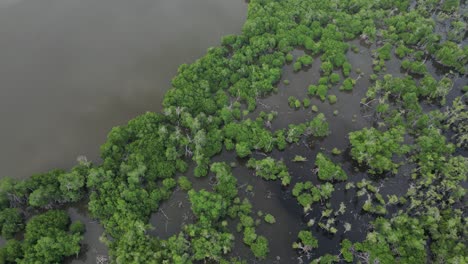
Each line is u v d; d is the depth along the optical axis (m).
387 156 121.44
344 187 118.81
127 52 154.50
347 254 102.44
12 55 152.75
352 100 141.00
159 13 171.88
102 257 102.69
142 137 121.25
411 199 113.06
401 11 168.00
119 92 140.62
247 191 116.31
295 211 113.06
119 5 175.38
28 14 169.88
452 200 111.88
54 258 98.81
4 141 126.94
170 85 143.25
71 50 155.12
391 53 156.25
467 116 129.50
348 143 129.00
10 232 103.62
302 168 122.44
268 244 106.38
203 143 119.81
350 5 166.50
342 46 152.38
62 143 126.56
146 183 114.94
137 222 101.69
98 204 105.75
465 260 95.88
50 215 105.56
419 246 100.62
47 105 136.75
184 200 114.12
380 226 106.75
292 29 156.12
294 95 142.12
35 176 111.19
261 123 129.75
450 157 122.50
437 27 168.75
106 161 113.88
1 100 137.88
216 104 132.75
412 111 133.38
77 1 176.88
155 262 96.06
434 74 152.75
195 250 101.06
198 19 169.38
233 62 142.38
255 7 163.50
